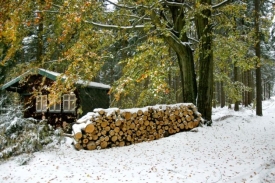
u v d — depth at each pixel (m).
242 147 8.48
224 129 11.02
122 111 9.48
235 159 7.25
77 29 8.17
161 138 10.01
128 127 9.42
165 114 10.30
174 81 28.27
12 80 14.04
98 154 8.05
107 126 9.04
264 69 30.62
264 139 9.59
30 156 7.43
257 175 6.05
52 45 8.46
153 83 4.92
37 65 8.98
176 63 15.38
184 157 7.53
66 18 5.95
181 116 10.66
